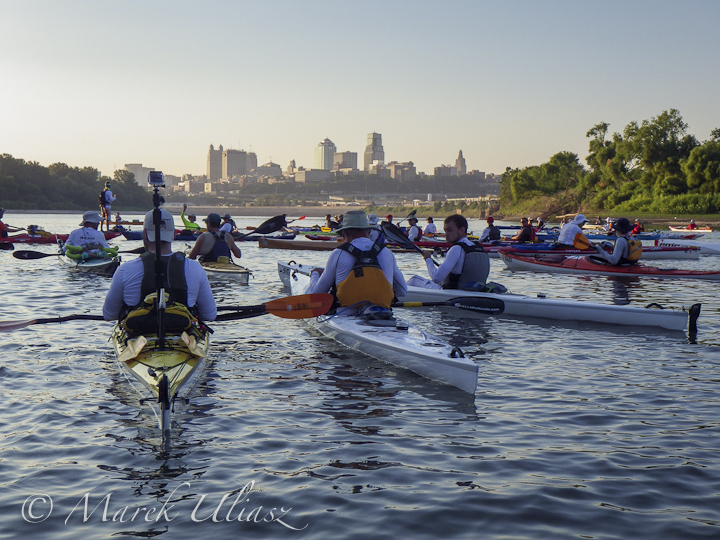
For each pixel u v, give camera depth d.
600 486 3.67
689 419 4.89
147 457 4.03
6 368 6.02
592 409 5.12
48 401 5.07
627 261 15.91
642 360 6.85
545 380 6.01
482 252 9.88
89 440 4.29
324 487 3.63
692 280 15.17
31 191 128.12
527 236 23.12
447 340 7.87
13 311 9.28
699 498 3.52
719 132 87.94
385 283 7.23
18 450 4.10
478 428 4.66
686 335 8.27
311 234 28.45
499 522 3.24
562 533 3.13
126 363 5.20
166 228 5.40
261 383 5.76
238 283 13.02
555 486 3.67
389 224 8.55
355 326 7.05
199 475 3.78
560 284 14.33
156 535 3.10
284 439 4.38
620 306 8.89
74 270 14.73
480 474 3.83
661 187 83.44
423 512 3.34
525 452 4.20
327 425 4.68
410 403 5.25
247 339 7.66
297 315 6.66
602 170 96.31
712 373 6.31
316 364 6.47
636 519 3.28
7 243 21.22
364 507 3.40
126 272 5.46
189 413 4.89
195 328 5.63
